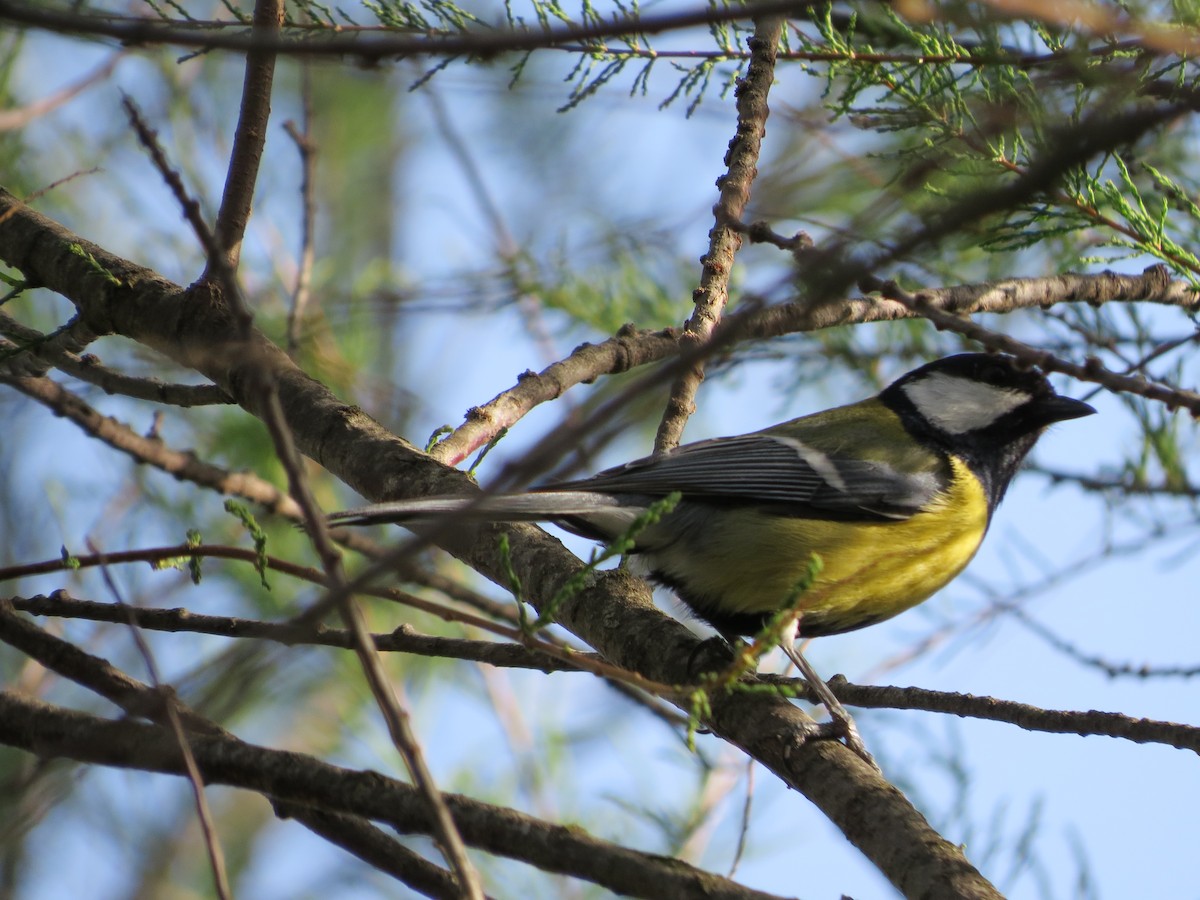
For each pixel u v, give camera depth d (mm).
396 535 12805
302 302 12492
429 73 9133
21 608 7238
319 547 4820
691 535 9141
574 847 5402
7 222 9391
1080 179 7859
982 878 5586
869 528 9414
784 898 5062
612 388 11516
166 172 4750
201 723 6031
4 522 13367
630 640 7578
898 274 9094
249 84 8398
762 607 9312
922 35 8094
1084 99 7629
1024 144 7930
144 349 10578
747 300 7199
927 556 9609
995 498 10336
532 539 8180
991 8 5910
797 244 6934
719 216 7328
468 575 12273
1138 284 9953
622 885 5254
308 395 8836
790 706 7020
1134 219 7973
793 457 9461
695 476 9172
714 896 5121
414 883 6449
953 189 8062
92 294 8844
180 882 13078
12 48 12227
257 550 6215
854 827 6141
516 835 5500
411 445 8461
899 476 9586
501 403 8984
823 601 9391
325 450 8594
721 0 8516
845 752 6637
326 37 9156
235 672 5852
